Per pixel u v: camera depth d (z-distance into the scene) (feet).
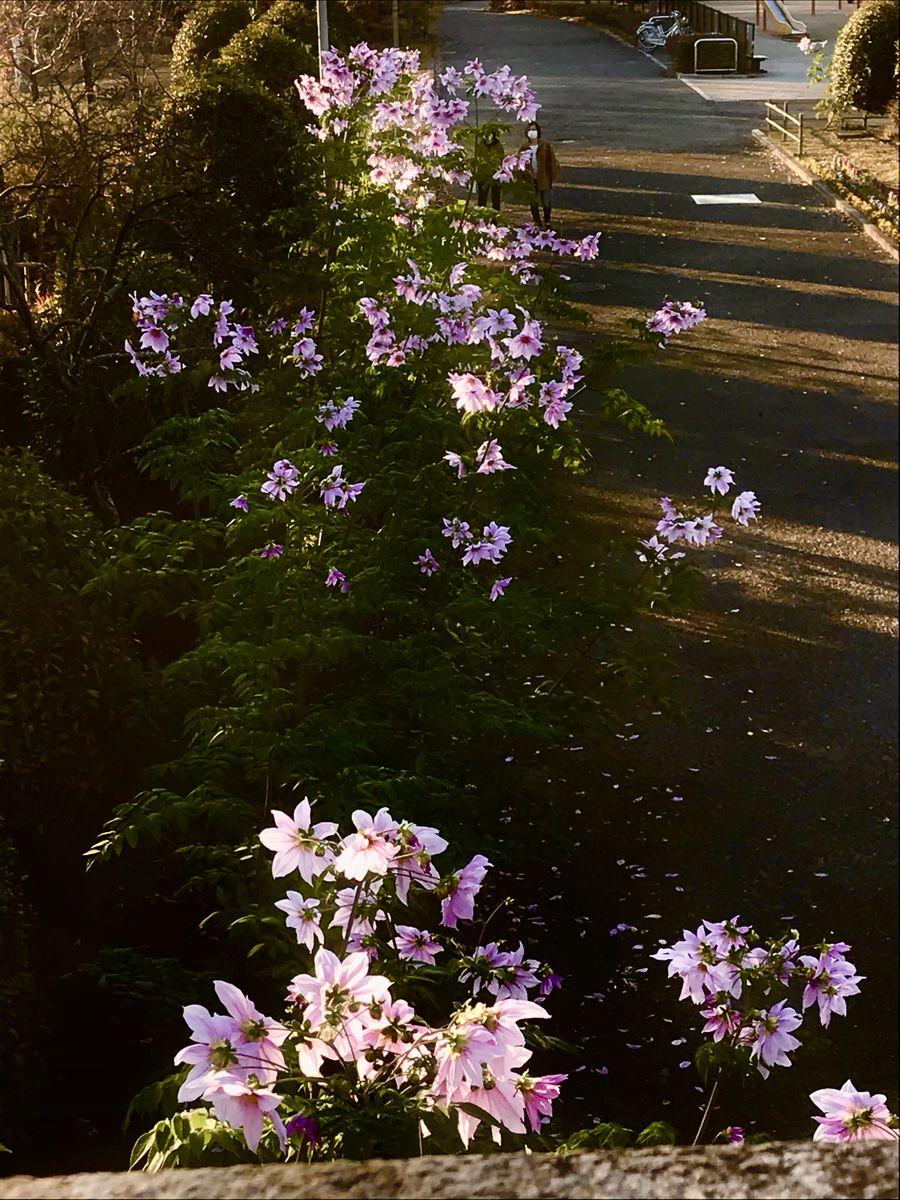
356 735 19.38
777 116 119.55
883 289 67.56
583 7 219.82
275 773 18.63
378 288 30.83
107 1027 18.63
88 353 34.40
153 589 21.79
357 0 157.79
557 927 23.82
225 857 17.90
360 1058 8.56
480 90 34.76
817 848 26.32
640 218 83.20
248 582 20.79
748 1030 11.87
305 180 38.73
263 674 19.24
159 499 34.35
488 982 11.26
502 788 22.86
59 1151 16.49
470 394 22.45
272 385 28.32
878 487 44.11
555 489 43.39
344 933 10.41
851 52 110.01
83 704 19.90
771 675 32.63
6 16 54.13
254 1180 2.96
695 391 53.21
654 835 26.61
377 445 24.75
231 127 45.60
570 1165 2.95
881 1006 21.93
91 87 52.49
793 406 51.62
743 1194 2.83
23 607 19.84
